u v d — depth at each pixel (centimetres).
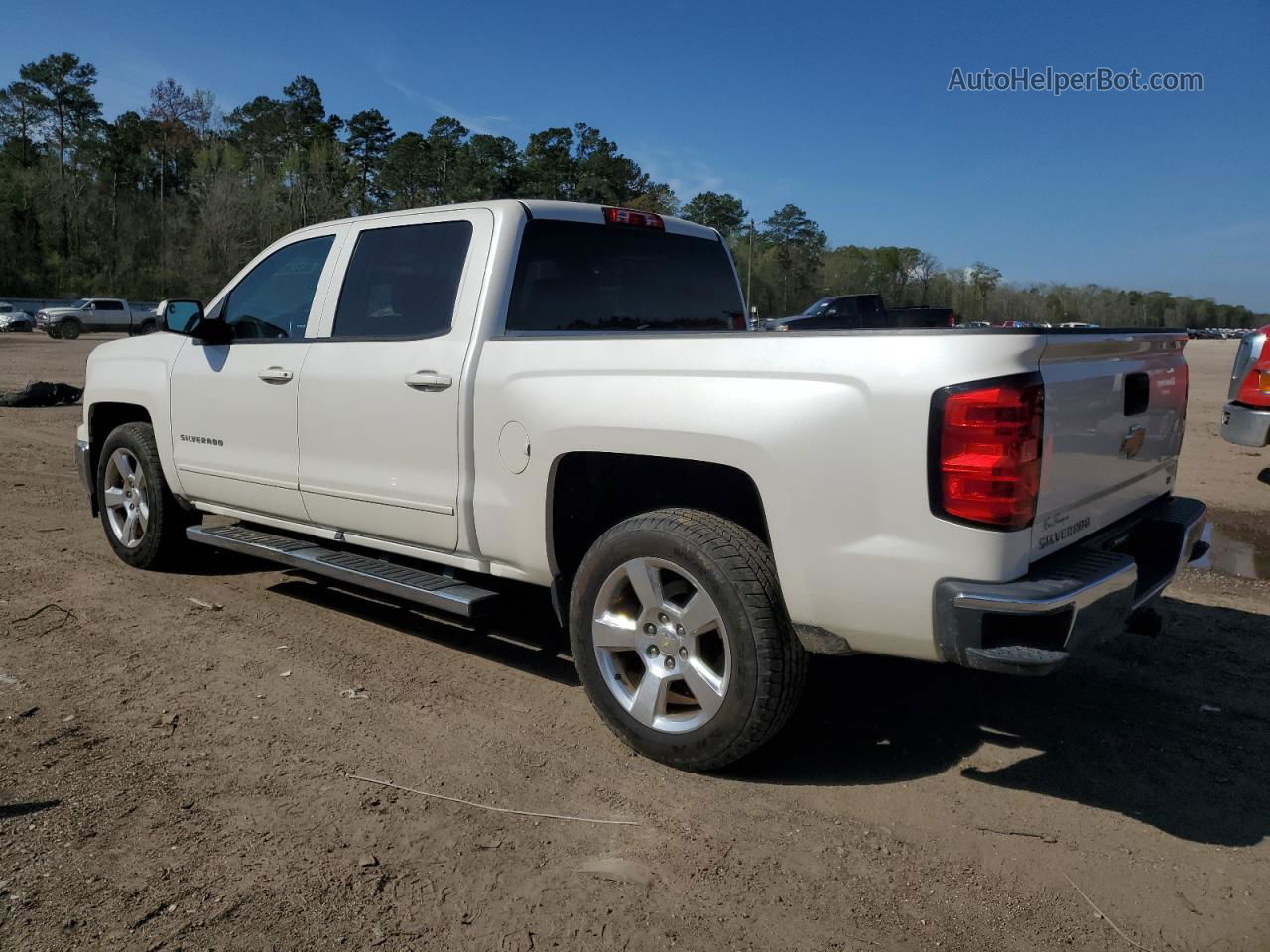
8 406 1466
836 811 304
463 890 258
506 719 371
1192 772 333
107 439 577
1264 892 263
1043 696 397
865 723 371
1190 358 4100
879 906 254
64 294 8094
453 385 384
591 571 341
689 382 320
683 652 321
